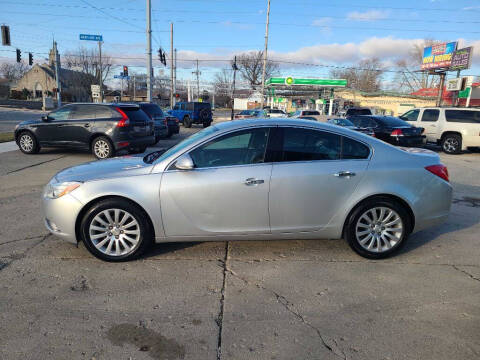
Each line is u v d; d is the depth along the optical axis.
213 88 74.12
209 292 3.15
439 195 3.85
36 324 2.68
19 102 46.38
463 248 4.20
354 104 45.09
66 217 3.56
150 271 3.51
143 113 10.59
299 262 3.76
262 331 2.64
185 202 3.55
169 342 2.51
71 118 10.09
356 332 2.64
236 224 3.63
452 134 13.05
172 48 36.72
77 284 3.25
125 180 3.55
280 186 3.56
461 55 24.59
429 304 3.02
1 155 10.48
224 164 3.60
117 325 2.68
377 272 3.57
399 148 3.98
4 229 4.56
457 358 2.39
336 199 3.65
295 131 3.69
